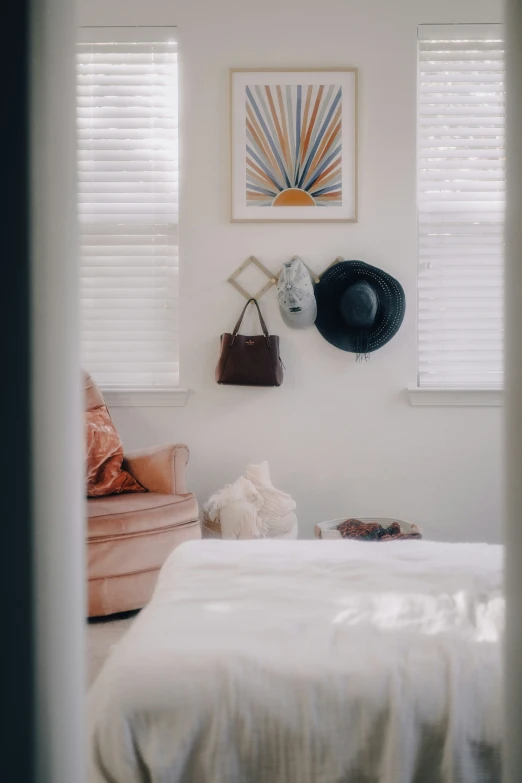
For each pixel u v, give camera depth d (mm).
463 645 1174
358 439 3625
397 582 1552
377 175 3602
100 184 3648
